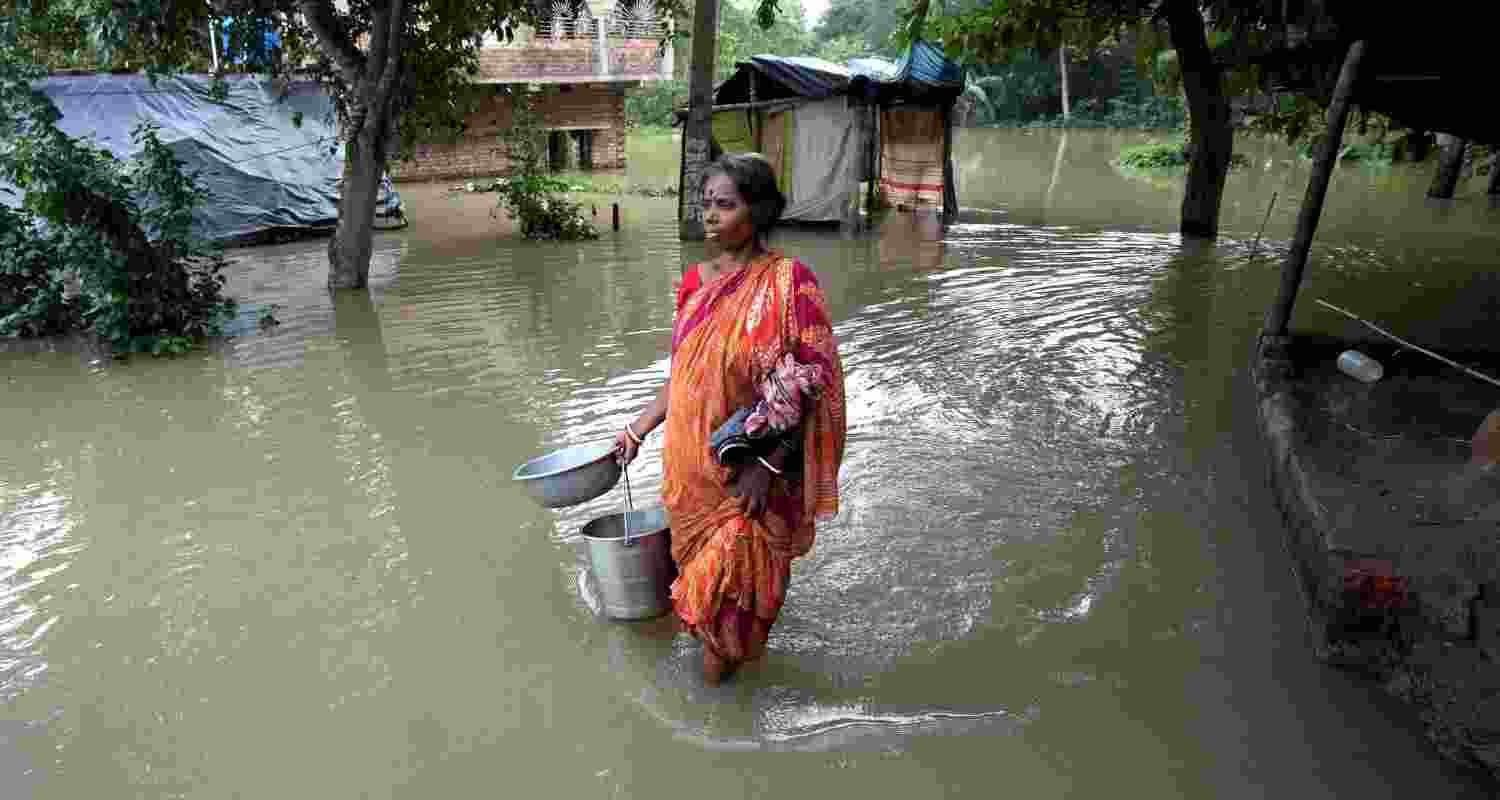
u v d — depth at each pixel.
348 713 3.50
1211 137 13.63
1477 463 4.55
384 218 14.80
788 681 3.62
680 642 3.86
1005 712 3.44
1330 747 3.24
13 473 5.73
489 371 7.54
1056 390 6.92
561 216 13.92
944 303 9.77
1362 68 6.14
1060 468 5.54
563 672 3.70
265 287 10.91
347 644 3.92
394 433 6.22
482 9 12.35
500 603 4.20
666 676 3.65
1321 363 6.45
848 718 3.42
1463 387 5.88
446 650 3.86
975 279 11.02
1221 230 14.58
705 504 3.38
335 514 5.09
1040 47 13.57
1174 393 6.85
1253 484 5.31
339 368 7.69
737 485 3.33
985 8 13.51
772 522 3.37
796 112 14.97
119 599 4.30
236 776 3.20
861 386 7.04
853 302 9.90
